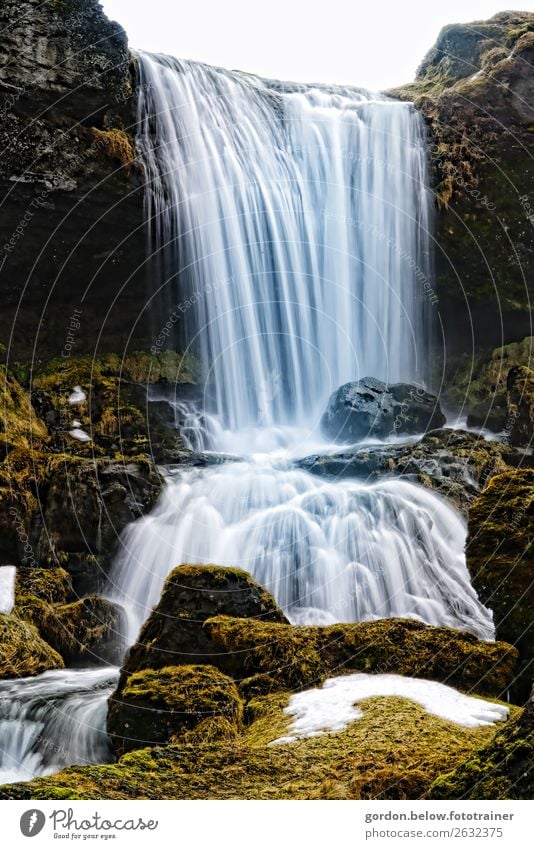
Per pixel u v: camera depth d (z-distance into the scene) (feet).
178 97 65.72
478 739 24.38
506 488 35.22
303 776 22.71
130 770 23.07
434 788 21.12
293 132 71.97
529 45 73.51
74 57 58.90
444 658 30.09
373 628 31.45
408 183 72.43
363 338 70.59
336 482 52.80
